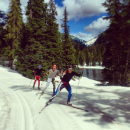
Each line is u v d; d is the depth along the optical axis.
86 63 105.75
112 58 17.97
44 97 6.52
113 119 3.68
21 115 4.08
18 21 24.05
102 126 3.27
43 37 19.28
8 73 19.81
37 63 17.50
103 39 18.89
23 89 8.91
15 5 23.92
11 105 5.11
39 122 3.56
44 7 20.14
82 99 5.97
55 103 5.44
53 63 21.81
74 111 4.41
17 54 18.62
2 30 26.72
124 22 14.81
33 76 17.02
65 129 3.14
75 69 25.56
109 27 17.86
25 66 17.41
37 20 18.66
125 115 3.94
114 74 18.02
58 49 23.02
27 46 17.80
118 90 7.79
